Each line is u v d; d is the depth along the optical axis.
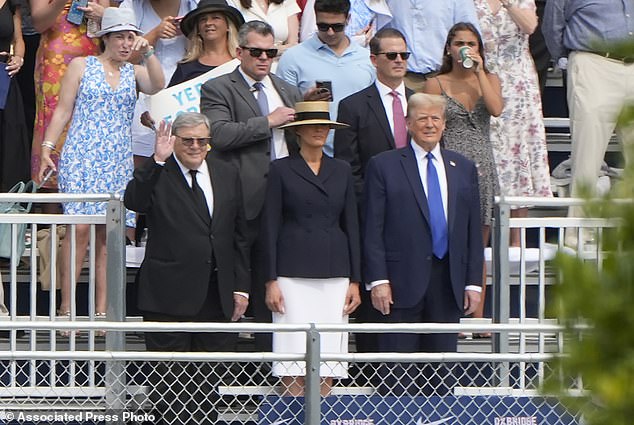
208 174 28.28
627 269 8.51
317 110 28.27
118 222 27.59
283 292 27.91
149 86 32.41
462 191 28.39
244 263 28.42
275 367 27.14
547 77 42.09
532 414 25.44
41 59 34.50
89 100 31.45
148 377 26.72
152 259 28.06
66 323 23.52
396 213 28.08
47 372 30.05
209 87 30.36
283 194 28.22
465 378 28.94
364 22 36.16
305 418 24.22
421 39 35.91
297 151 28.72
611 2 34.44
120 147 31.69
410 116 28.45
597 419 8.64
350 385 27.55
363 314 28.91
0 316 29.64
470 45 31.11
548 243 35.06
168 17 34.47
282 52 35.25
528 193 35.16
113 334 27.53
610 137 35.03
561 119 40.09
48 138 31.56
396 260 28.08
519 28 35.44
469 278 28.45
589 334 8.62
